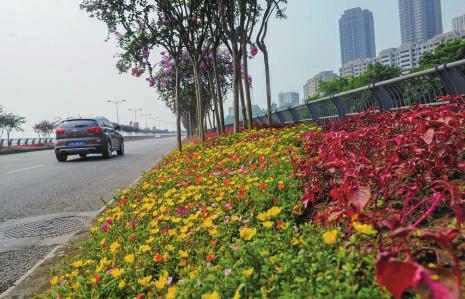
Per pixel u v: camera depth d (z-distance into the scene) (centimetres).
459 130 321
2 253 499
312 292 210
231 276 253
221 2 1355
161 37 1452
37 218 681
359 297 195
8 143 4266
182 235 352
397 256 239
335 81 9175
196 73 1472
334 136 377
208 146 1155
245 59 1366
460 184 312
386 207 314
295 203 398
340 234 273
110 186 995
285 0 1370
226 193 485
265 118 2347
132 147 3188
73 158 2039
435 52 5681
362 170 255
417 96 864
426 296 123
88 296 303
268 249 274
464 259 227
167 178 730
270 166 596
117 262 353
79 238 533
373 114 704
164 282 271
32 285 381
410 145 323
